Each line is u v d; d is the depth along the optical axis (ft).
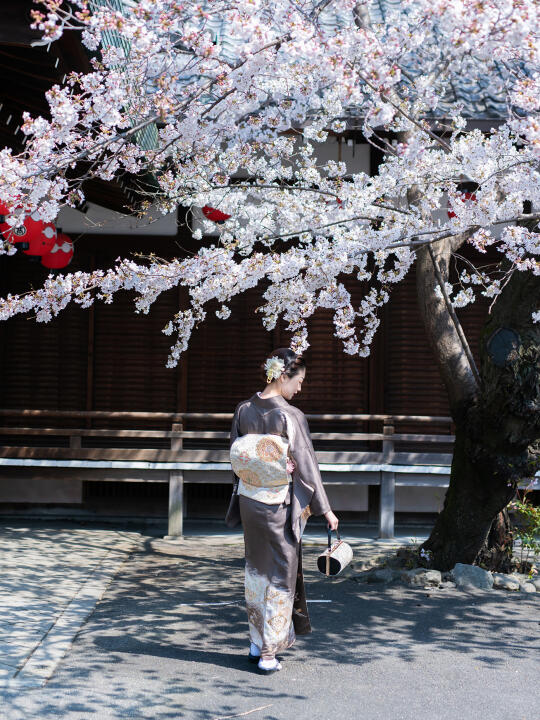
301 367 13.98
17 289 29.45
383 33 14.12
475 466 19.40
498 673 13.52
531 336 18.08
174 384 30.09
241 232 18.33
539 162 13.99
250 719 11.38
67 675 12.97
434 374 29.66
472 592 19.12
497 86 14.90
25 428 26.71
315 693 12.45
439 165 15.76
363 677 13.23
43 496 29.58
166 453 26.76
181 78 18.92
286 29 12.37
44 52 15.43
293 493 13.52
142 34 11.70
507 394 17.99
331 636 15.52
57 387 29.89
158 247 28.96
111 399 30.07
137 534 26.86
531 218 13.84
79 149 15.29
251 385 29.96
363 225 16.60
